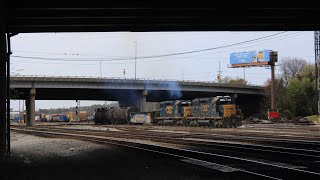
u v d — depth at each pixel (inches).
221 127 2476.6
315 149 888.9
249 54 4859.7
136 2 767.1
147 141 1246.3
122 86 3617.1
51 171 614.9
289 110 4291.3
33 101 3346.5
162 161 705.6
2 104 821.2
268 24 980.6
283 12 858.8
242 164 640.4
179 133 1690.5
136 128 2490.2
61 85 3393.2
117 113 3663.9
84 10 804.6
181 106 2977.4
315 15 883.4
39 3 756.0
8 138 891.4
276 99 4498.0
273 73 4601.4
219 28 1024.2
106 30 1016.9
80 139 1358.3
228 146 934.4
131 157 784.9
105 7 770.8
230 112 2465.6
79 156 837.8
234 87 4333.2
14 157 839.1
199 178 519.5
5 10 748.6
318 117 2844.5
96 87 3503.9
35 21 889.5
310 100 4311.0
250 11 844.0
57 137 1540.4
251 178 510.0
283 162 660.7
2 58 812.0
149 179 522.0
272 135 1413.6
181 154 806.5
